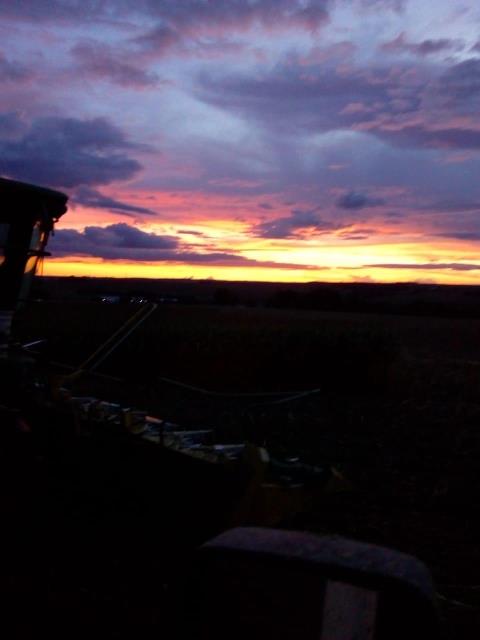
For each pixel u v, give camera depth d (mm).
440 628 2197
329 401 18250
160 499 6734
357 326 26969
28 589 5648
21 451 7363
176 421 14445
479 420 14961
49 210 8906
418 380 21781
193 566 2455
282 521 8055
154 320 27672
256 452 6582
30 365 8211
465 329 48969
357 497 9203
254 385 21438
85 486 7051
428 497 9281
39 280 9078
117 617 5188
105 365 21828
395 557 2375
